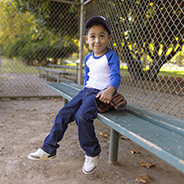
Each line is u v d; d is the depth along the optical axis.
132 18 3.90
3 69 11.26
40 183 1.67
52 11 6.95
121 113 1.75
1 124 3.02
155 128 1.38
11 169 1.86
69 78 8.32
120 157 2.14
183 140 1.18
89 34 1.90
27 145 2.36
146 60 5.00
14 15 7.03
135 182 1.71
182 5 4.83
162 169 1.93
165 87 5.69
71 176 1.78
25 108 4.03
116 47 4.18
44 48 10.06
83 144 1.73
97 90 1.89
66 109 1.89
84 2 4.80
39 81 8.16
